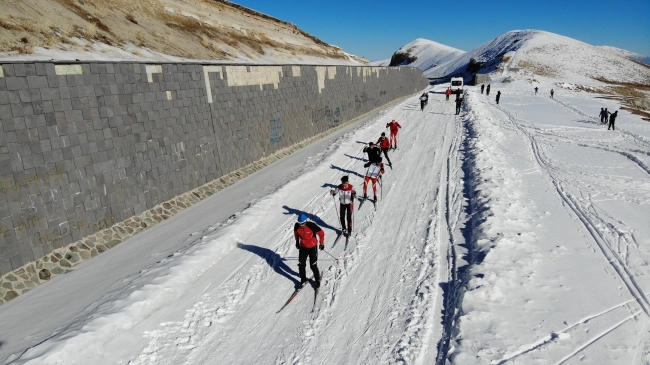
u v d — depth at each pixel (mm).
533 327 5914
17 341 6074
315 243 7355
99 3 18531
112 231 10367
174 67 12609
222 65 15094
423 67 194875
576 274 7504
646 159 17281
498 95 43375
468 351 5426
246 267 8461
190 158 13500
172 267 7918
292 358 5746
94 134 9891
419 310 6633
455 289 7113
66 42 12828
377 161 12367
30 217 8344
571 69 100625
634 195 12562
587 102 47688
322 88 25344
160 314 6781
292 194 13078
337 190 9594
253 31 35906
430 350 5695
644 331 5863
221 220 10852
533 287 6969
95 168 9930
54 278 8492
